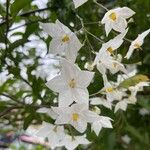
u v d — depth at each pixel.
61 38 0.13
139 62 0.16
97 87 0.15
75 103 0.13
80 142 0.14
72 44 0.13
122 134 0.22
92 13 0.18
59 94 0.13
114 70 0.14
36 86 0.17
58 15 0.17
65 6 0.17
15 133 0.23
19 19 0.18
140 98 0.20
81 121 0.13
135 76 0.15
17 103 0.18
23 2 0.15
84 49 0.15
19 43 0.16
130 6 0.18
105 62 0.14
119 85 0.15
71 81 0.13
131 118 0.22
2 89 0.19
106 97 0.15
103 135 0.18
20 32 0.17
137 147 0.25
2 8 0.17
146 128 0.23
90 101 0.15
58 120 0.13
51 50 0.13
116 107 0.16
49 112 0.14
